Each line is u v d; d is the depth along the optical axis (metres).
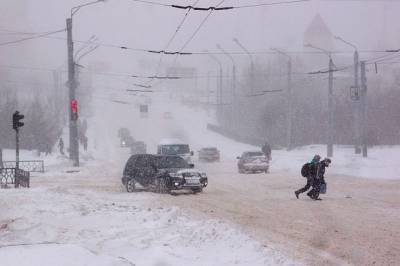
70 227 16.34
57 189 27.05
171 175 27.58
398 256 12.80
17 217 18.11
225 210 21.06
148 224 16.78
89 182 36.25
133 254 12.72
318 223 17.75
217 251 12.91
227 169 50.59
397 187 31.20
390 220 18.39
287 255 12.77
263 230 16.30
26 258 11.20
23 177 31.44
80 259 11.16
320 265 11.84
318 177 24.98
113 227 16.33
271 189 30.58
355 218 18.86
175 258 12.17
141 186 32.44
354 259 12.48
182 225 16.39
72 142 50.47
